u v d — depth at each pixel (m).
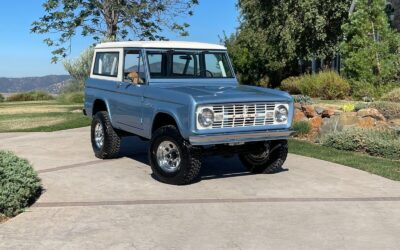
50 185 7.57
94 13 20.59
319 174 8.41
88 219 5.98
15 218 6.02
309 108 12.38
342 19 25.02
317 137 11.58
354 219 6.04
